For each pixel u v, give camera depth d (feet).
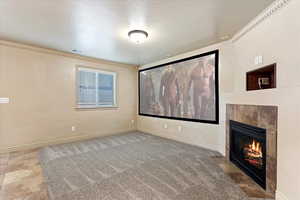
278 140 5.50
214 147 10.91
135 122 17.85
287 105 5.09
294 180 4.80
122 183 6.63
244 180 6.86
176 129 13.58
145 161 8.99
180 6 6.35
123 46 11.13
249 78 8.53
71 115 13.10
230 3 6.16
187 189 6.16
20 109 10.75
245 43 8.68
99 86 15.03
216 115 10.69
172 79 13.82
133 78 17.56
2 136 10.15
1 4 6.11
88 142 12.98
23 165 8.39
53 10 6.60
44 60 11.65
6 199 5.55
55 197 5.67
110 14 6.95
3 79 10.11
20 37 9.52
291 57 5.71
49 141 12.00
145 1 5.99
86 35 9.18
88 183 6.63
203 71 11.45
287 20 5.87
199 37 9.57
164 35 9.23
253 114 6.89
